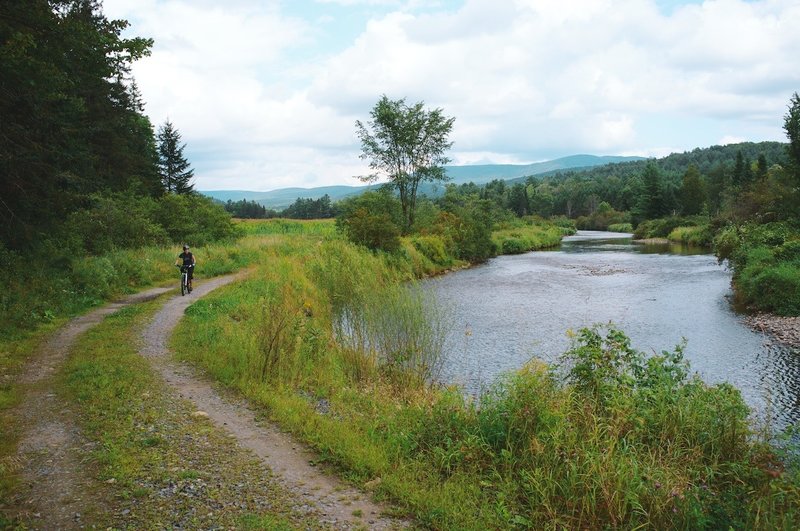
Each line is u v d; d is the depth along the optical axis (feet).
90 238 78.69
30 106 47.14
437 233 141.90
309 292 64.18
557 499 17.35
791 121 101.19
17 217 48.29
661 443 21.40
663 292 84.53
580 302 75.97
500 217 283.79
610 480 17.19
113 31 46.14
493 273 116.98
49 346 36.73
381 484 18.54
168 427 23.20
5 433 21.89
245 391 28.63
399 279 53.78
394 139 150.00
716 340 53.16
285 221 224.12
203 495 17.25
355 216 112.78
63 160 55.21
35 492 17.03
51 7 42.06
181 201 116.06
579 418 21.70
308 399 29.22
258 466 19.83
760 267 73.77
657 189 310.24
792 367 43.80
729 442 21.50
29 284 48.57
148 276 72.38
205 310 50.37
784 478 18.01
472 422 23.03
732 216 161.99
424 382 35.81
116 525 15.17
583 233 341.62
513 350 49.26
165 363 33.96
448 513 16.39
